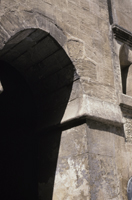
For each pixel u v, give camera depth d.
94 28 4.61
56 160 4.06
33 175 4.27
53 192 3.95
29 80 4.55
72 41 4.19
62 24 4.15
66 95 4.20
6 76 4.34
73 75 4.12
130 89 4.89
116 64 4.70
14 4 3.68
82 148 3.79
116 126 4.25
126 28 5.31
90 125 3.90
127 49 5.03
